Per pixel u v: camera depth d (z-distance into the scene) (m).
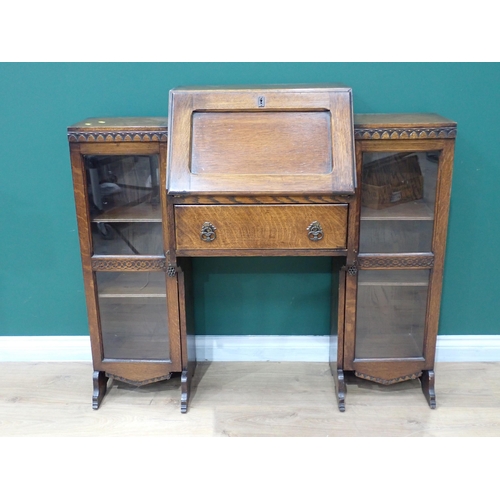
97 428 2.08
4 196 2.30
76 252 2.38
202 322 2.48
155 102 2.20
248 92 1.87
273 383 2.35
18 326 2.48
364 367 2.17
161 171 1.92
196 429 2.07
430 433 2.03
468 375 2.38
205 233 1.84
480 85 2.14
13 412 2.17
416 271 2.09
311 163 1.82
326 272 2.39
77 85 2.17
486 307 2.43
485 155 2.22
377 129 1.86
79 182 1.95
